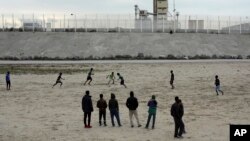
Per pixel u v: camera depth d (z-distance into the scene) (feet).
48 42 310.24
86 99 72.18
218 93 122.62
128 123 76.79
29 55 289.33
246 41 331.98
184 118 81.66
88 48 299.38
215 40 325.42
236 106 97.81
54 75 178.19
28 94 122.42
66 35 322.14
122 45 305.53
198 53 297.12
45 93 124.67
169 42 312.71
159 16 351.25
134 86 141.49
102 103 73.72
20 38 318.86
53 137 65.51
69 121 79.51
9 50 299.17
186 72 188.55
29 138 65.00
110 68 207.00
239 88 134.72
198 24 352.28
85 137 65.26
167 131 69.51
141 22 347.36
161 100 109.09
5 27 346.13
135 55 288.10
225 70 196.44
